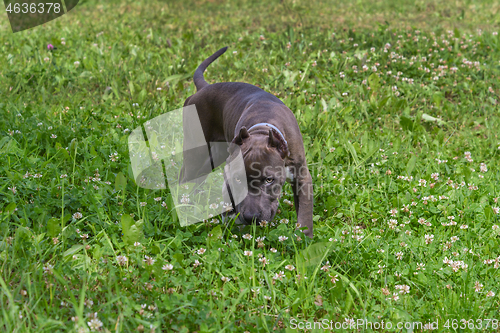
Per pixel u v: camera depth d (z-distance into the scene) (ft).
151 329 7.34
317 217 9.18
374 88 12.34
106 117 11.34
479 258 8.48
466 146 11.12
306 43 15.25
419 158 10.62
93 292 7.76
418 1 23.13
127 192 9.27
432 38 15.60
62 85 12.76
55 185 8.96
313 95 12.37
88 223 8.63
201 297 7.79
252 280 7.97
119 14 21.22
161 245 8.45
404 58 13.85
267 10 22.11
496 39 15.99
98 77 13.08
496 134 11.42
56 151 9.91
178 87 12.76
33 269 7.85
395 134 11.42
